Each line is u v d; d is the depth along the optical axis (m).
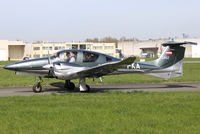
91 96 12.05
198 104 9.86
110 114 8.25
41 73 14.44
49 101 10.63
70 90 15.42
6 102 10.47
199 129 6.73
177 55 16.73
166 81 20.47
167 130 6.61
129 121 7.41
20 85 18.28
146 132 6.41
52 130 6.63
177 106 9.47
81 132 6.46
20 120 7.57
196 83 19.44
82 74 13.80
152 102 10.29
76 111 8.64
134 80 20.95
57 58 14.28
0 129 6.73
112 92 13.42
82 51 14.61
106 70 13.98
